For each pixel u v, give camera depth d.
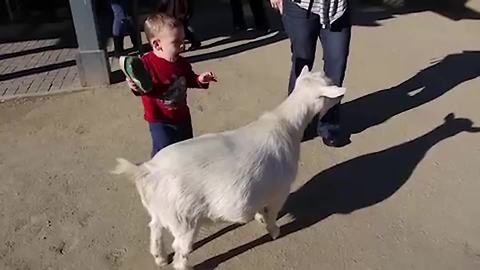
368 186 4.32
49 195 4.28
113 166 4.60
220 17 8.20
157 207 3.16
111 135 5.06
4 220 4.03
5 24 8.02
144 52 6.88
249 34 7.48
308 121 3.65
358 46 6.93
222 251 3.71
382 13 8.17
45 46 7.17
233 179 3.16
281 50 6.92
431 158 4.64
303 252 3.69
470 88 5.81
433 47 6.91
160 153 3.21
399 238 3.79
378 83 5.97
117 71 6.24
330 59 4.55
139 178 3.11
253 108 5.51
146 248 3.74
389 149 4.78
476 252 3.67
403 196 4.20
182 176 3.08
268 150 3.34
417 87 5.86
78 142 4.96
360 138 4.95
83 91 5.86
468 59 6.52
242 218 3.30
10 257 3.71
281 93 5.82
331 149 4.78
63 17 8.19
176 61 3.47
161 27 3.32
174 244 3.32
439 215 4.00
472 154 4.69
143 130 5.12
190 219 3.16
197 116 5.35
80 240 3.83
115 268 3.59
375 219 3.97
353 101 5.61
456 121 5.19
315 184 4.35
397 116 5.30
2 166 4.64
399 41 7.10
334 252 3.69
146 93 3.38
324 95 3.54
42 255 3.71
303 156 4.69
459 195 4.20
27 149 4.88
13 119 5.37
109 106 5.55
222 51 6.94
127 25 6.46
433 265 3.57
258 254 3.68
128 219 4.01
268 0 8.66
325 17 4.27
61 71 6.36
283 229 3.89
